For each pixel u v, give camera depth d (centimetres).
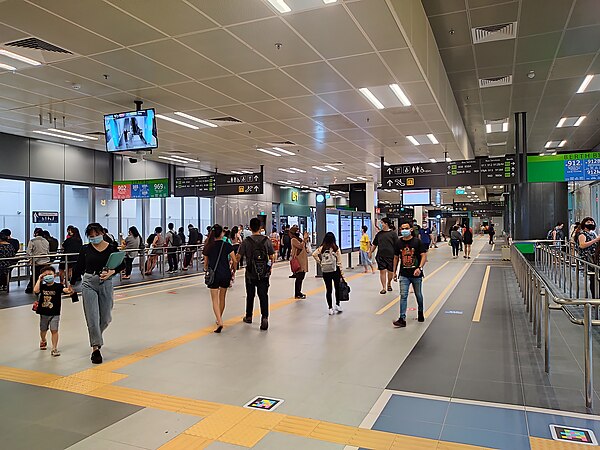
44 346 591
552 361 521
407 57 701
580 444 323
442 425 357
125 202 1841
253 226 717
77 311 844
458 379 464
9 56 718
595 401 400
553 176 1230
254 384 454
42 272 577
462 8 699
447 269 1638
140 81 838
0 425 366
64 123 1194
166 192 1541
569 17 714
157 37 642
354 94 903
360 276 1450
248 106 1004
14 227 1418
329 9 554
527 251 1775
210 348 590
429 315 802
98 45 670
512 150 1878
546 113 1282
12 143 1374
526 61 901
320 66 750
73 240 1167
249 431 350
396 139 1352
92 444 332
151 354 565
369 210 2594
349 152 1614
